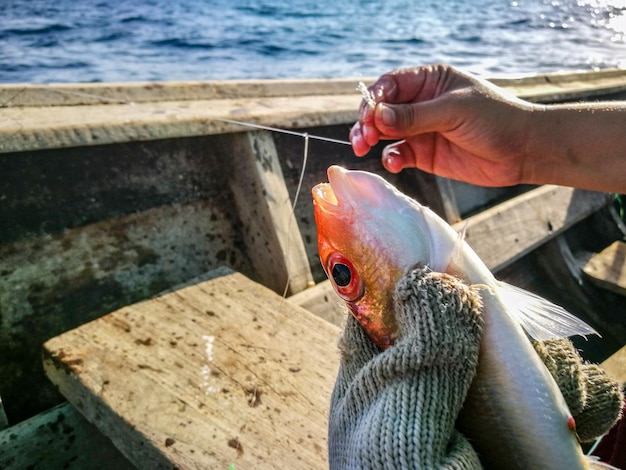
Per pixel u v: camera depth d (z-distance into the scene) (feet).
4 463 1.07
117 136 1.44
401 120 0.87
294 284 1.63
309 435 0.97
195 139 1.70
